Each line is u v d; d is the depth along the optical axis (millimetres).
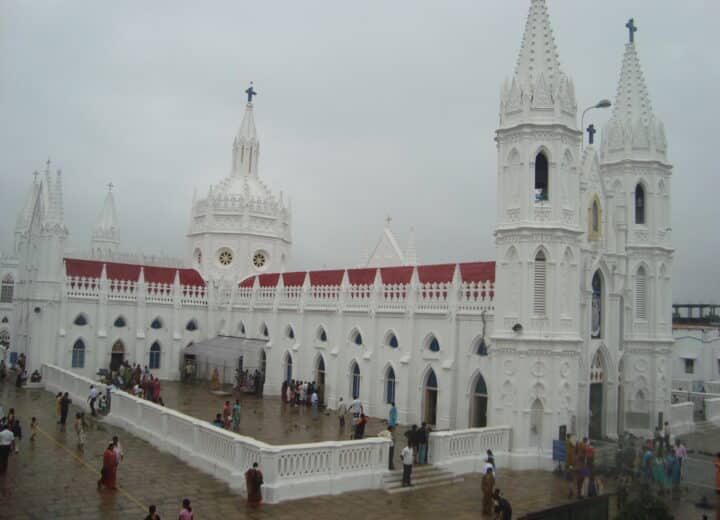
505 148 43562
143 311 73938
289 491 29734
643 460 36406
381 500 30609
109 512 26672
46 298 68062
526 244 41625
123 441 40938
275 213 87938
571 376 41281
